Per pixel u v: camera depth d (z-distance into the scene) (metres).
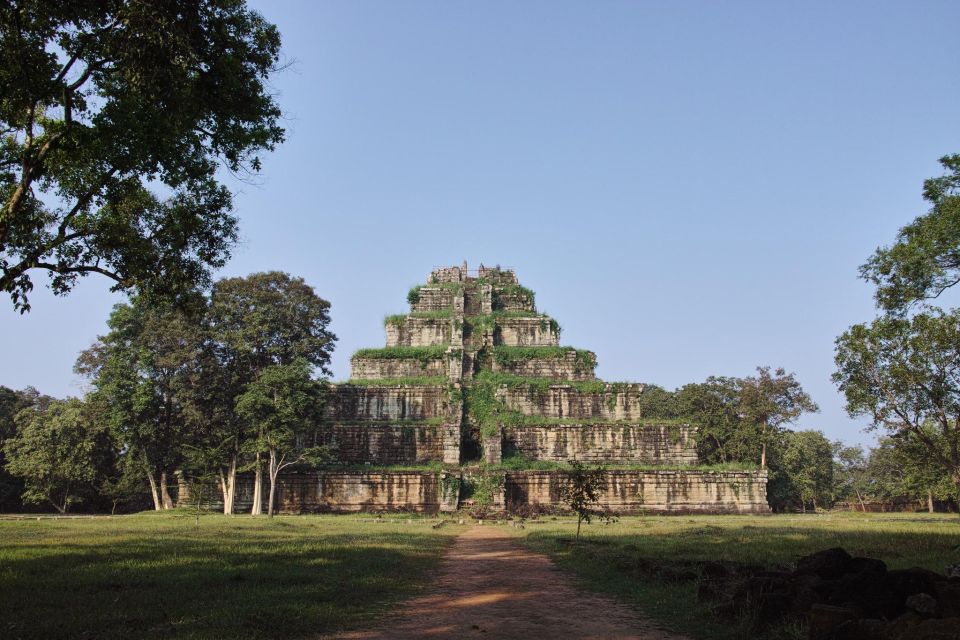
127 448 59.72
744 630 11.47
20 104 17.73
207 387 57.91
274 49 20.03
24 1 16.39
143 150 18.81
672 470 60.28
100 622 11.64
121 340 57.44
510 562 22.86
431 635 11.84
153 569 18.28
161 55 16.88
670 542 27.81
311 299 63.91
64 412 62.56
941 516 65.25
